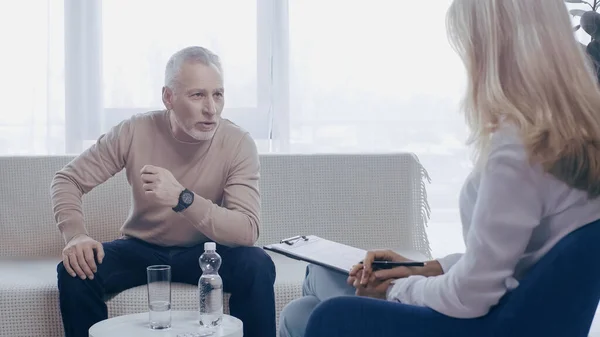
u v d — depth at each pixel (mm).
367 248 3207
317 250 1947
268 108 3949
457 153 4070
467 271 1328
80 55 3830
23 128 3900
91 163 2688
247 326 2354
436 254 4156
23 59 3887
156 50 3922
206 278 1978
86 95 3852
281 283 2598
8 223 3131
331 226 3201
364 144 4035
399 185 3238
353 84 4016
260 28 3951
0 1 3865
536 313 1305
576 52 1354
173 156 2641
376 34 4012
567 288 1295
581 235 1300
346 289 1877
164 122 2686
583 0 3998
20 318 2545
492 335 1333
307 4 3971
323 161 3215
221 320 1994
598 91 1359
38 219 3143
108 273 2484
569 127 1299
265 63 3949
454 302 1351
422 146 4062
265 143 3959
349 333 1432
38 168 3148
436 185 4086
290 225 3188
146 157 2662
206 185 2613
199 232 2627
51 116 3875
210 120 2533
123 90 3910
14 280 2625
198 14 3928
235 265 2391
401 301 1510
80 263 2373
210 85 2531
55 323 2559
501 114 1334
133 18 3910
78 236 2521
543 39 1333
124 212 3166
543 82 1315
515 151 1301
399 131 4047
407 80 4035
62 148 3896
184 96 2527
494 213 1303
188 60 2545
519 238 1305
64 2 3842
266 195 3180
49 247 3146
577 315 1318
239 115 3951
